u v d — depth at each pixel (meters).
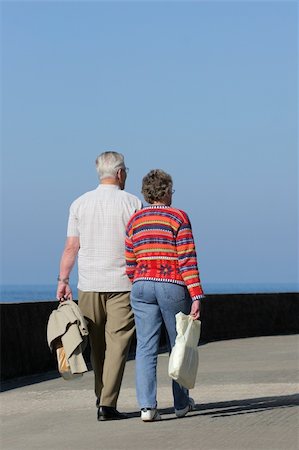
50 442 8.99
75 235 10.57
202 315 23.06
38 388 14.16
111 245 10.40
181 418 10.12
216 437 8.72
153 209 10.18
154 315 10.15
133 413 10.77
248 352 19.30
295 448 8.04
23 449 8.69
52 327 10.30
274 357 17.91
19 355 16.08
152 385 10.04
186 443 8.48
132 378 14.94
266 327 25.58
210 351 19.77
